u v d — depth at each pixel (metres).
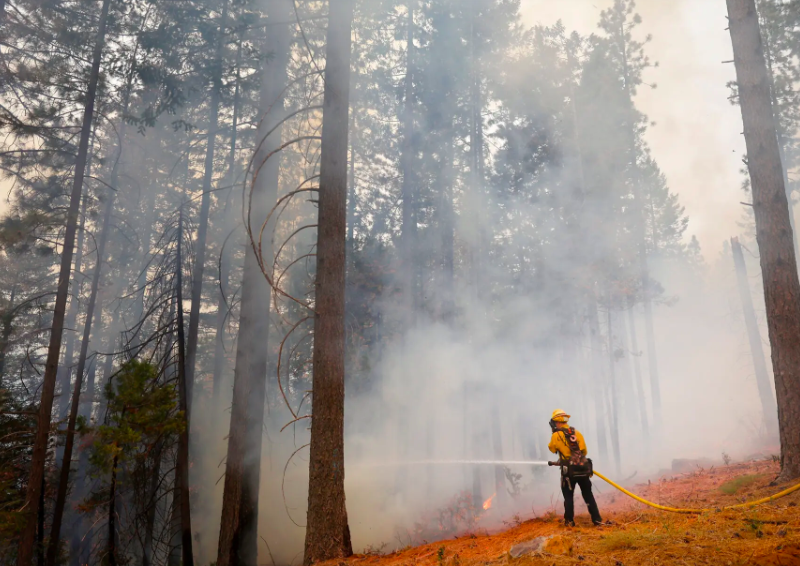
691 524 5.89
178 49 13.45
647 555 4.71
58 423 12.44
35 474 10.77
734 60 10.62
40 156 12.88
